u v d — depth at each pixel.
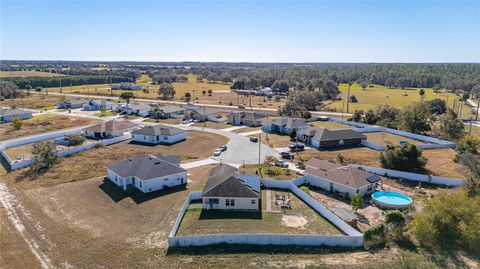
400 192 49.09
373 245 34.56
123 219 39.84
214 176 49.06
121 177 48.59
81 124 98.50
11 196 46.47
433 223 35.50
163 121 105.00
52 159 58.47
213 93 183.00
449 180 52.03
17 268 30.72
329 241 34.47
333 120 107.81
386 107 108.56
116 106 124.75
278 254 32.94
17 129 88.19
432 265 27.91
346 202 45.94
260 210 42.69
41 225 38.53
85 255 32.75
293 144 75.81
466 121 110.44
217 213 41.66
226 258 32.25
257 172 56.94
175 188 49.31
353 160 63.78
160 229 37.53
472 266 31.22
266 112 121.06
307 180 52.78
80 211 41.97
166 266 31.02
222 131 90.44
